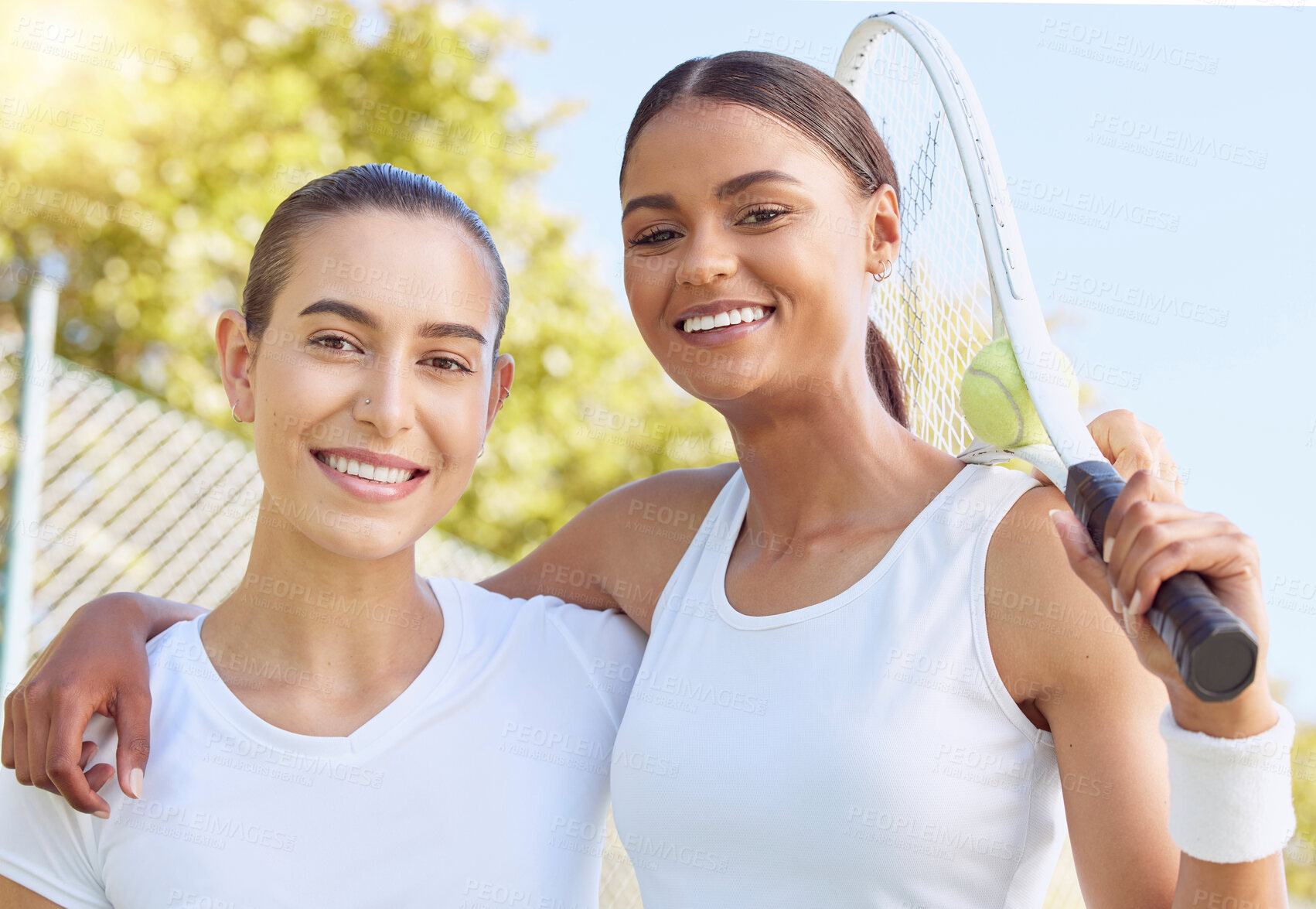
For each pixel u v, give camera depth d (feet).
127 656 5.05
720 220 4.99
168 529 12.53
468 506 21.50
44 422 11.59
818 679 4.86
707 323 5.05
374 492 4.89
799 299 4.94
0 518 11.75
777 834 4.75
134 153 21.34
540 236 23.26
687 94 5.08
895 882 4.62
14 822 4.80
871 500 5.29
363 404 4.82
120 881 4.75
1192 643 3.19
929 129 6.32
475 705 5.22
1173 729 3.67
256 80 22.03
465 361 5.08
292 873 4.78
